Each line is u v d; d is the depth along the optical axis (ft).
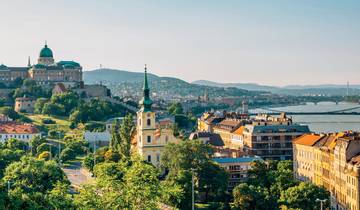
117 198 604.49
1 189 552.00
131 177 647.56
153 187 640.99
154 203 626.64
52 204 576.20
